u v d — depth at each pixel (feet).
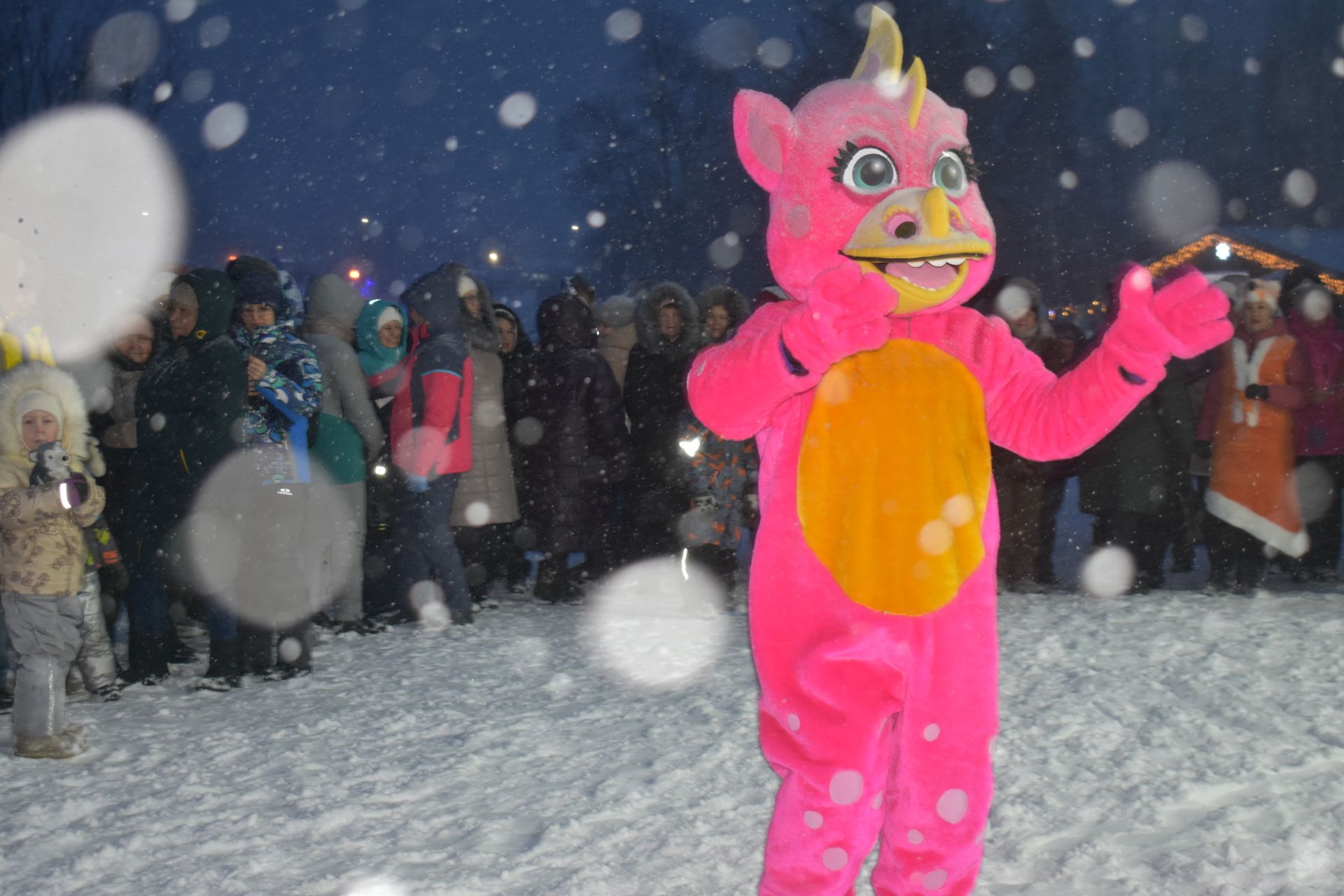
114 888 11.00
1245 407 23.95
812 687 8.52
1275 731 14.46
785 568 8.66
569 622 24.21
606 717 16.47
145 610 19.30
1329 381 23.95
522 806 12.92
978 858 8.69
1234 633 20.01
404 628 23.73
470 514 25.86
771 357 8.19
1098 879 10.27
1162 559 25.73
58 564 15.06
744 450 25.05
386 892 10.61
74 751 15.25
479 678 19.22
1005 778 12.96
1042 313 24.43
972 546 8.56
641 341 25.99
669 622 23.73
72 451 15.88
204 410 18.25
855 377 8.76
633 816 12.42
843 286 7.95
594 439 26.30
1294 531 23.79
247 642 19.21
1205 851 10.71
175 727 16.63
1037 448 8.83
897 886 8.70
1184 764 13.24
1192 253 63.36
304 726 16.39
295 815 12.77
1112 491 25.35
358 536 23.24
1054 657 18.81
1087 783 12.75
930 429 8.64
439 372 23.20
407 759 14.79
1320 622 20.49
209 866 11.43
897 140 8.87
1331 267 60.23
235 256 23.81
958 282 8.78
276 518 19.01
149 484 18.56
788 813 8.71
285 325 19.47
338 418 22.58
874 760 8.68
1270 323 24.26
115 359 20.45
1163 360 8.22
